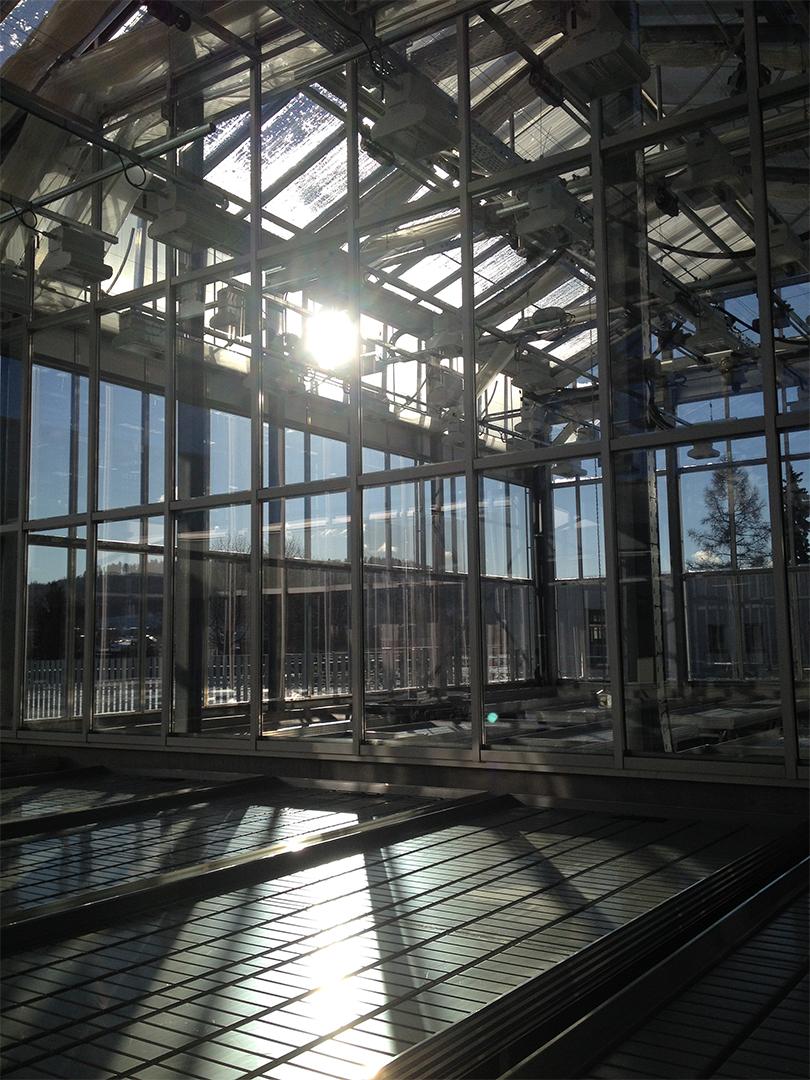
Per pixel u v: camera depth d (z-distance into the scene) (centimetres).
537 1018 268
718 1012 269
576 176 626
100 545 848
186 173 797
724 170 575
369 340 705
